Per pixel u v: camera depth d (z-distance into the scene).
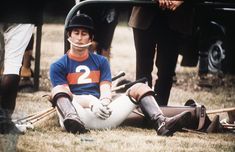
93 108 19.14
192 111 20.12
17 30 19.31
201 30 32.25
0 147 16.03
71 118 18.23
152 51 21.83
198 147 17.59
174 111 20.06
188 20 21.45
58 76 19.44
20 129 18.20
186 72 40.69
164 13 21.34
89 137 18.09
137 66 22.00
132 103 19.56
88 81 19.80
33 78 29.80
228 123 21.42
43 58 43.16
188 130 19.88
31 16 17.80
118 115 19.50
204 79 33.09
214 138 19.23
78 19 19.45
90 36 19.73
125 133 19.05
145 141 17.91
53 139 17.67
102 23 27.86
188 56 28.14
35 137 17.81
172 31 21.47
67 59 19.70
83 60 19.80
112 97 20.53
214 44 38.91
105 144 17.28
